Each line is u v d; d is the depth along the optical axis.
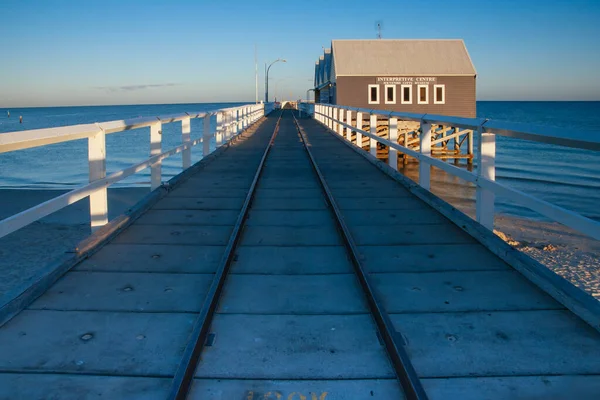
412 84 39.59
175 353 3.45
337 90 39.56
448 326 3.85
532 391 3.02
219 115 15.82
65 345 3.54
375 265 5.24
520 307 4.17
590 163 40.69
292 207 8.08
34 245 15.12
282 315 4.08
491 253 5.58
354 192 9.23
